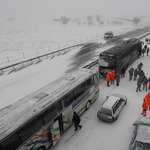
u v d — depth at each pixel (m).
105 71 15.58
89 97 10.77
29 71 19.25
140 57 23.03
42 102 7.09
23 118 6.00
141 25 83.50
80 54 26.36
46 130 7.13
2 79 17.16
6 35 53.75
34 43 41.78
